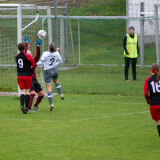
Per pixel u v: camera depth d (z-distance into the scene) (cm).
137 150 2712
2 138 3045
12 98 4919
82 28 11138
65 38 7638
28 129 3331
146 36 8600
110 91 5319
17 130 3297
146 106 4356
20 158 2556
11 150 2731
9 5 4769
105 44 9988
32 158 2555
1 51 7906
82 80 6259
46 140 2983
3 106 4397
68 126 3438
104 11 12000
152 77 2842
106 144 2864
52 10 11581
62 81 6169
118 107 4309
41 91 4181
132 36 6100
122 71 7212
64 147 2795
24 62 3894
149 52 8556
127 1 8600
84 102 4619
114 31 10912
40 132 3228
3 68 7419
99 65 8012
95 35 10625
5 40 8044
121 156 2583
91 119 3712
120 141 2938
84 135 3120
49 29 5866
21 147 2802
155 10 6806
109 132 3209
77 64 8162
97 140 2972
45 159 2533
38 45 4034
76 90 5406
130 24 8575
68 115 3909
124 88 5528
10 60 7544
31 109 4234
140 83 5931
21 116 3856
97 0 12762
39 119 3725
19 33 4784
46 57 4028
